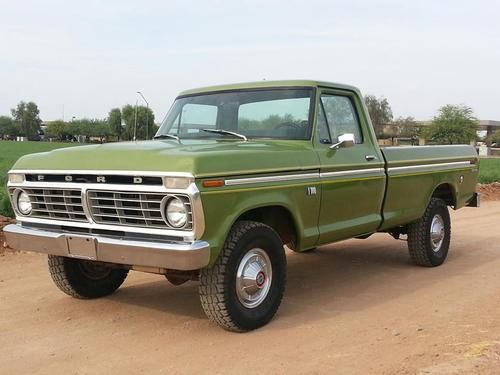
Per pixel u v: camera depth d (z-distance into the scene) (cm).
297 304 594
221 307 473
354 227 620
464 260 832
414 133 6938
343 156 600
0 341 481
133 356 449
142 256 446
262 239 500
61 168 487
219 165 451
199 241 437
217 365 429
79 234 482
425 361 424
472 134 7312
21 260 775
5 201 1009
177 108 655
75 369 425
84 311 563
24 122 13512
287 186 520
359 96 656
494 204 1691
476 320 530
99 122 12150
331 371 414
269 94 603
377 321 535
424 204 749
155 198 443
